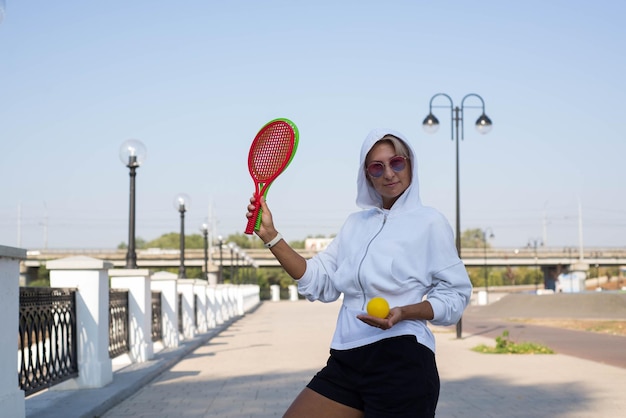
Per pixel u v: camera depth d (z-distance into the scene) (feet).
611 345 59.26
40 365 25.98
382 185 10.26
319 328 88.38
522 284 456.45
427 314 9.55
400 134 10.34
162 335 55.77
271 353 53.36
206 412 27.09
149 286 46.34
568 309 130.11
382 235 10.09
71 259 31.48
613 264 301.84
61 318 29.32
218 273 258.98
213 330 84.07
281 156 10.25
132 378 35.04
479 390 32.63
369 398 9.52
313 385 9.91
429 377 9.60
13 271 21.26
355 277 10.02
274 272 421.18
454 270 10.00
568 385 34.24
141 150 47.57
